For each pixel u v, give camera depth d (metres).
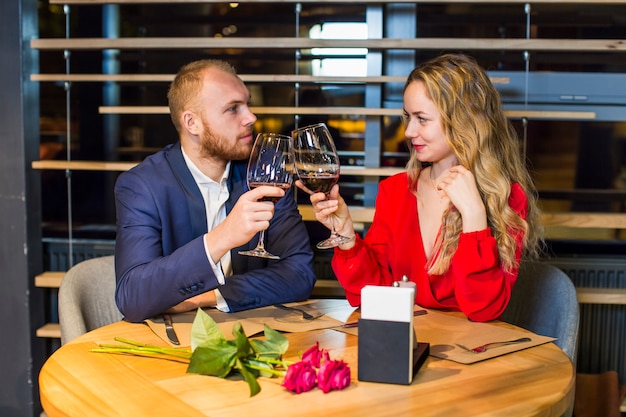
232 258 1.89
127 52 2.76
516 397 1.11
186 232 1.83
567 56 2.62
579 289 2.51
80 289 1.86
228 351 1.17
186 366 1.26
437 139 1.86
